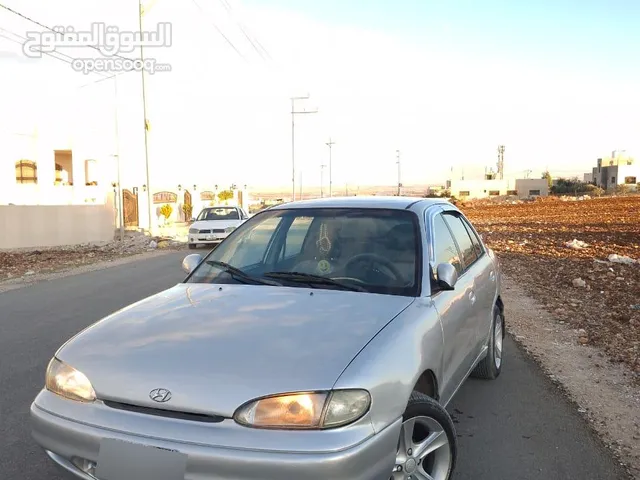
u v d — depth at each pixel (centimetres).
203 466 246
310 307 331
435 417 312
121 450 258
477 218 4222
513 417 454
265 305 337
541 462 379
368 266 383
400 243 396
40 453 387
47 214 2681
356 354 277
